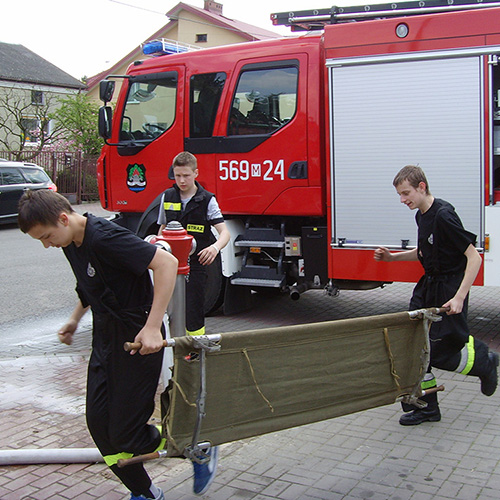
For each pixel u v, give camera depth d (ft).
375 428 14.44
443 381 17.65
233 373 9.93
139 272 9.37
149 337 9.23
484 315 25.54
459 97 20.21
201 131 24.93
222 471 12.53
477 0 21.13
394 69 20.95
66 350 22.48
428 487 11.53
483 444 13.35
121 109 27.14
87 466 13.12
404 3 22.31
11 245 50.49
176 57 25.63
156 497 10.41
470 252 13.03
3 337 24.68
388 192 21.44
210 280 25.48
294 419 10.73
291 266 24.44
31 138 107.04
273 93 23.34
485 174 20.15
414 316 11.92
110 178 27.53
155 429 10.21
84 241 9.43
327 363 10.94
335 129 21.97
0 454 13.14
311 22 25.05
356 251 22.11
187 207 17.24
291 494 11.49
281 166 23.21
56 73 133.69
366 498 11.21
